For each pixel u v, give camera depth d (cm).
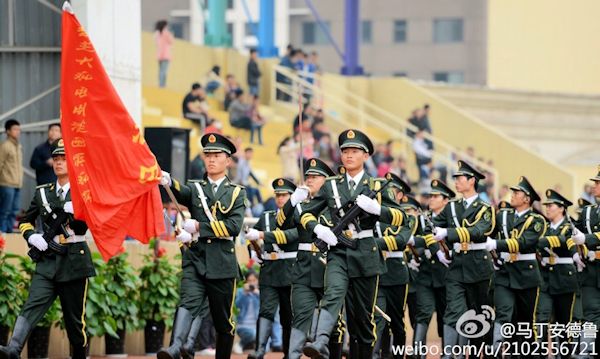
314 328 2236
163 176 2078
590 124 5884
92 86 2014
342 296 2077
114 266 2666
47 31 2912
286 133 4572
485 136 5166
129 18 2905
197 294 2109
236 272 2142
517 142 5172
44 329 2572
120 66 2872
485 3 7112
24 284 2520
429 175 4659
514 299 2638
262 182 4178
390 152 4403
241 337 3044
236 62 4850
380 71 7269
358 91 5219
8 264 2483
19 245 2609
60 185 2109
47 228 2100
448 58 7175
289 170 4084
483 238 2555
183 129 2984
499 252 2616
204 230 2106
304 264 2308
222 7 5216
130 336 2803
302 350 2123
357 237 2095
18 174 2783
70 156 2012
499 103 5619
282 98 4844
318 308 2206
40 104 2923
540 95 5719
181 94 4406
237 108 4353
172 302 2800
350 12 5344
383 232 2561
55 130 2778
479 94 5556
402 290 2655
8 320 2466
